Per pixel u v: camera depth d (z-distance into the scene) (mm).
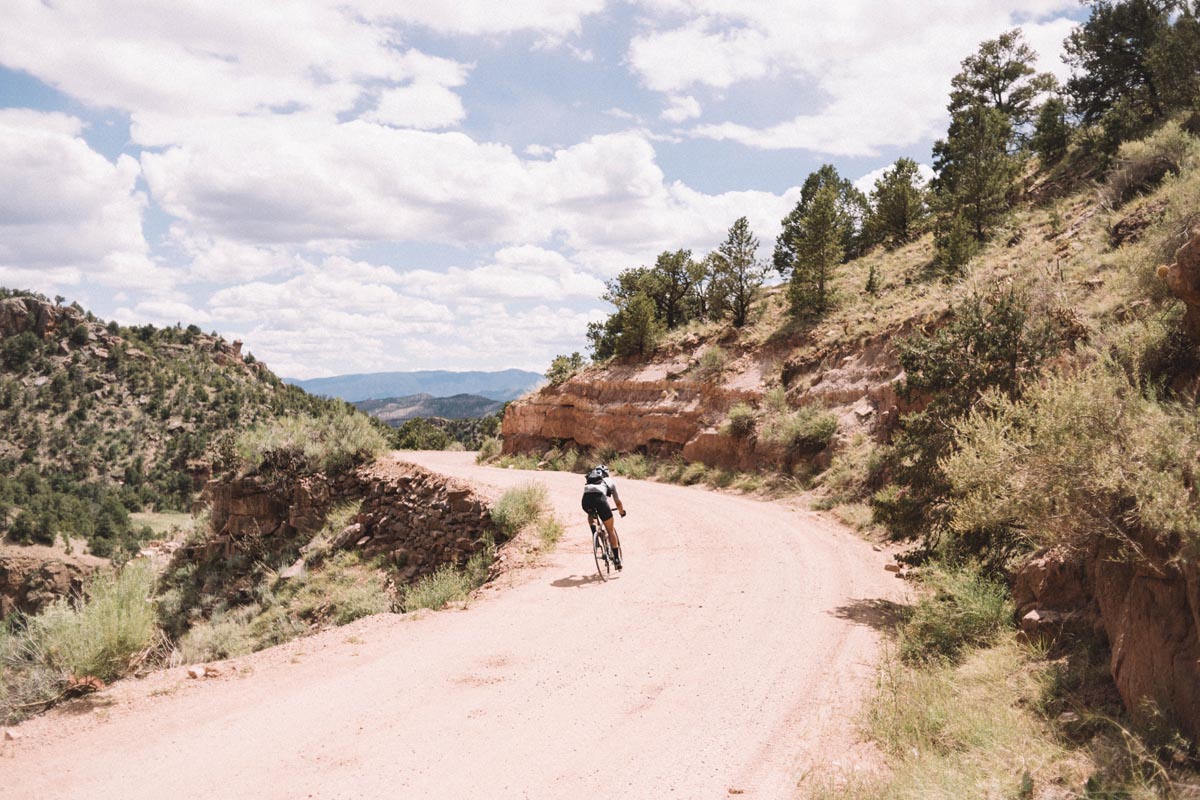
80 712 6117
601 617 8859
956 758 4469
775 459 22281
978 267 23188
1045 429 5238
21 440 183625
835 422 20609
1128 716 4406
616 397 32812
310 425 23797
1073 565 6301
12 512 138125
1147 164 19922
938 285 23578
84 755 5230
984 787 4035
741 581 10523
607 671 6926
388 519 18688
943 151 46562
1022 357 9883
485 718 5840
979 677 5820
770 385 25688
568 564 12125
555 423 35281
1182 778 3598
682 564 11805
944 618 7129
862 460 18266
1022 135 46844
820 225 28688
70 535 142250
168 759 5133
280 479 21953
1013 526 7551
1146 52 34312
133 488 178250
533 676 6844
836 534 14523
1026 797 3895
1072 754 4277
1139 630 4453
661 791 4535
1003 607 7070
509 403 39625
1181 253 6066
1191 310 6309
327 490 21547
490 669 7086
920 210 40375
